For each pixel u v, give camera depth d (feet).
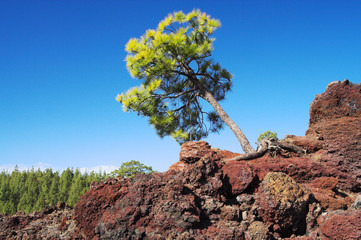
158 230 14.03
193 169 17.39
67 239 16.20
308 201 15.65
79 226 16.24
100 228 14.90
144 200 15.17
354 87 22.70
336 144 20.70
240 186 17.57
